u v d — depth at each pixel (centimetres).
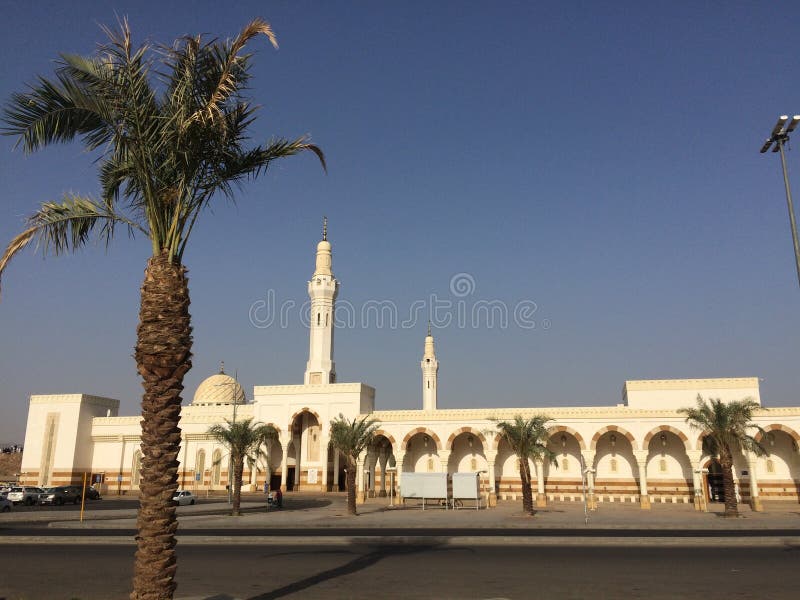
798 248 2052
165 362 1212
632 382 5144
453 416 5069
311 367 6325
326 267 6606
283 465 5762
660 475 4866
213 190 1377
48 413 6675
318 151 1434
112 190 1372
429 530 3027
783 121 2080
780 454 4675
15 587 1562
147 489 1184
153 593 1152
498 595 1428
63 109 1210
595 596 1418
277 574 1728
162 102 1297
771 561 1927
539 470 4578
